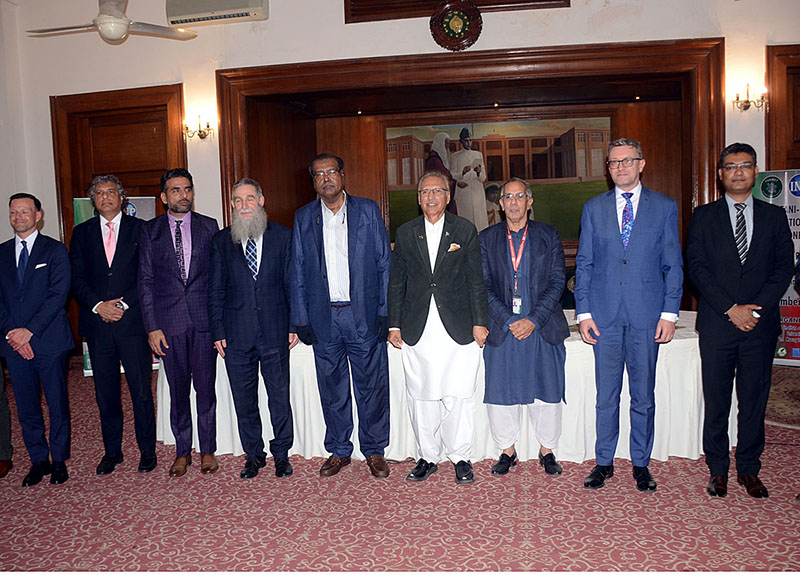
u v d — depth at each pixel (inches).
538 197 322.0
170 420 131.0
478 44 222.4
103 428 127.4
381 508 107.4
